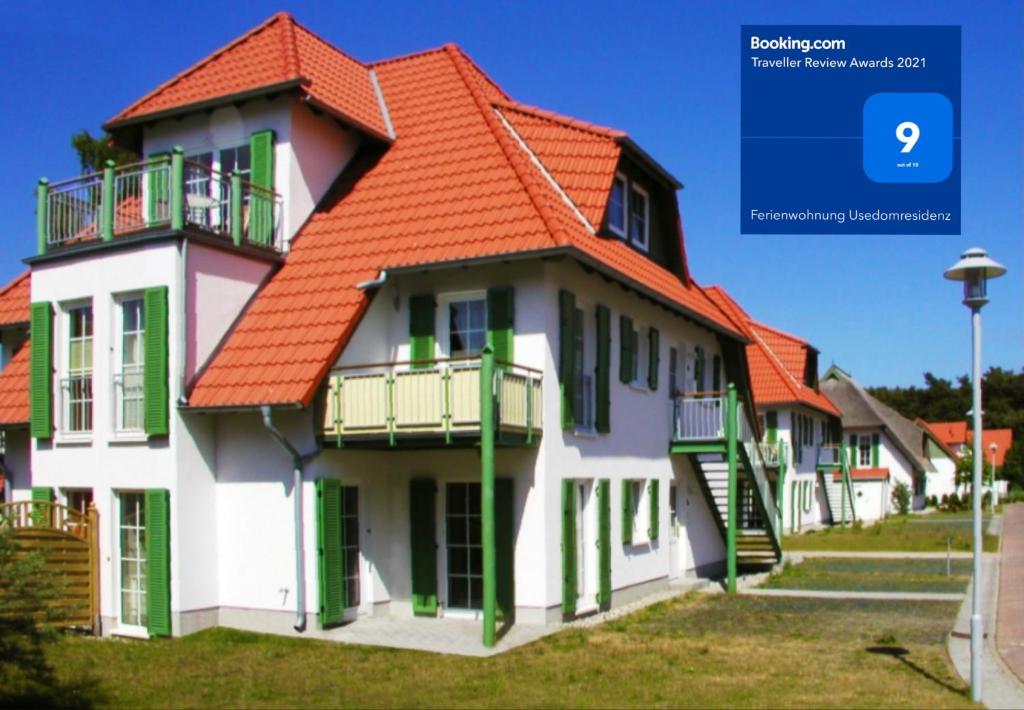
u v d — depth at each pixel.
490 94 20.42
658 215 21.47
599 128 18.16
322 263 16.02
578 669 11.95
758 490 22.53
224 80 17.95
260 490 14.81
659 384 20.47
